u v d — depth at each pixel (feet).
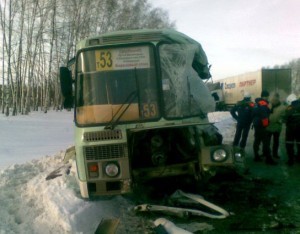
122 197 21.74
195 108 20.03
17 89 103.40
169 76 19.61
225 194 22.50
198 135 20.45
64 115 107.65
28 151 41.93
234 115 37.81
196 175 20.33
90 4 121.08
